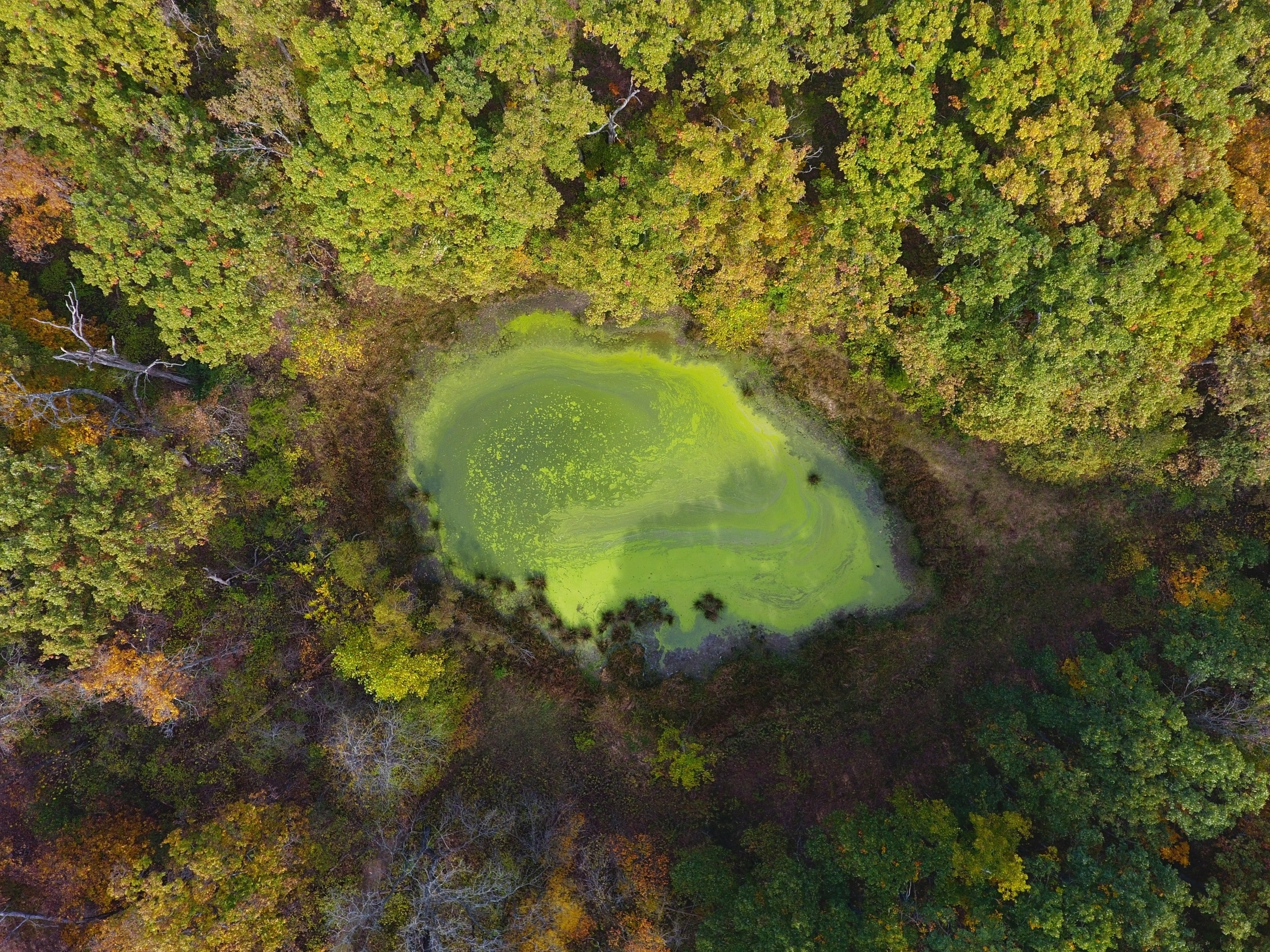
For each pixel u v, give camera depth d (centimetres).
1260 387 2353
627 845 2955
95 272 2431
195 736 2970
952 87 2727
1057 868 2427
